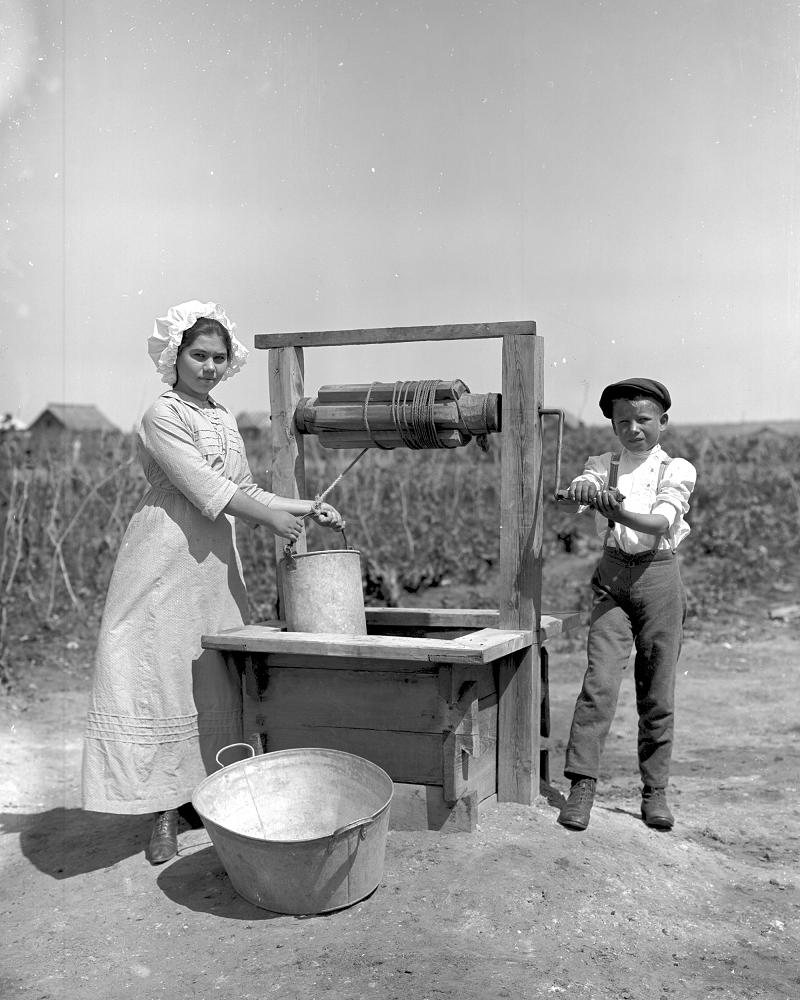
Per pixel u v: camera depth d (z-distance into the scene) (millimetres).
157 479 3557
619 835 3467
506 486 3600
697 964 2701
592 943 2758
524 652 3594
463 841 3293
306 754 3270
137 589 3439
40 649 7117
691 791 4234
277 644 3385
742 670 6430
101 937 2902
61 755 4941
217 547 3600
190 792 3473
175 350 3504
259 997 2514
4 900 3211
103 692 3418
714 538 9938
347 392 3830
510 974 2578
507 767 3635
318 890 2881
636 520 3367
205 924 2932
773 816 3908
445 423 3656
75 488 9703
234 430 3725
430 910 2902
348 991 2510
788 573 9227
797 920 2992
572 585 8922
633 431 3547
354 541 9734
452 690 3279
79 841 3713
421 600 8625
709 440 12969
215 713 3557
